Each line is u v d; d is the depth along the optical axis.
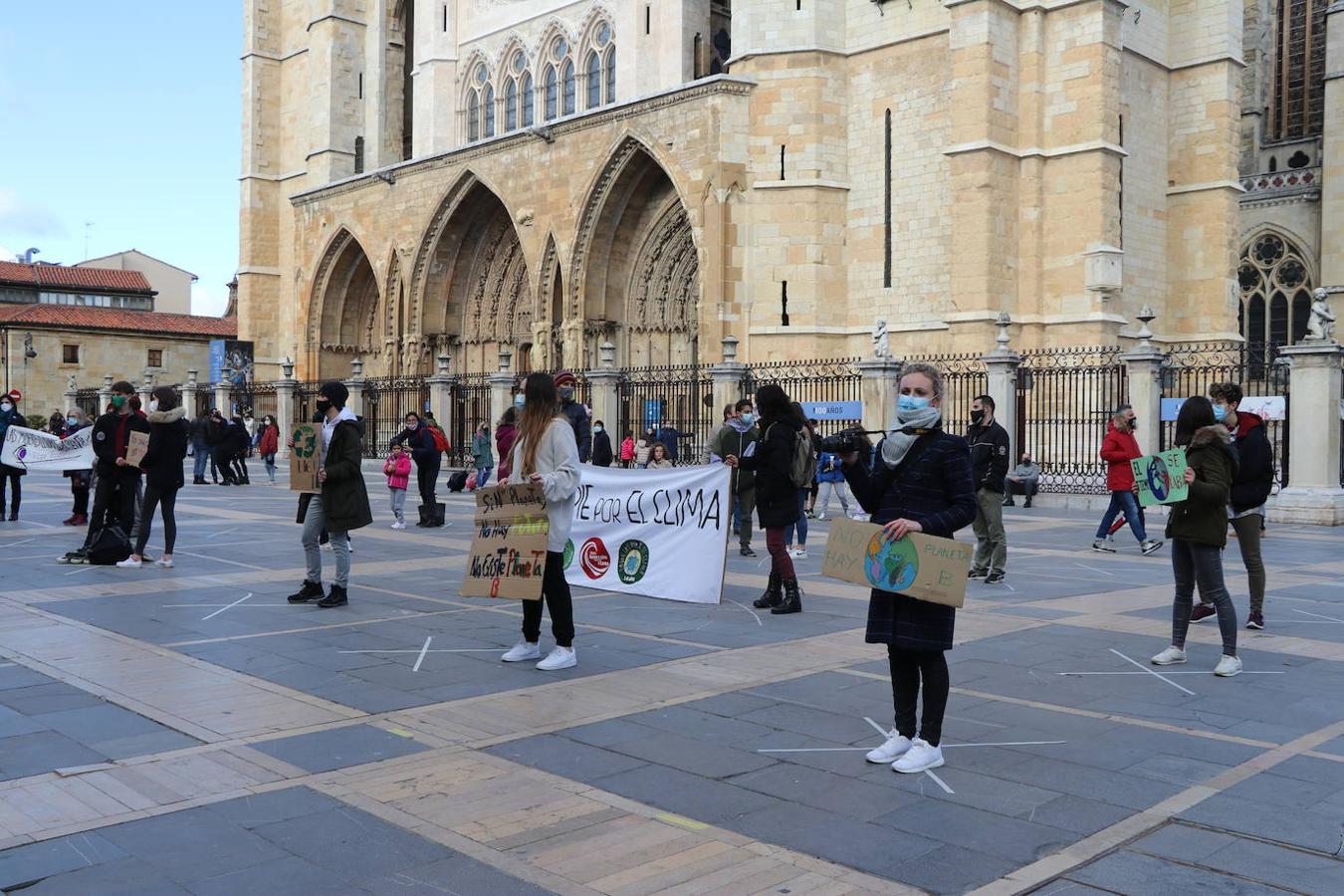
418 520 20.39
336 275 53.53
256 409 54.50
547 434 8.34
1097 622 10.34
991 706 7.30
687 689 7.73
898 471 6.12
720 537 11.28
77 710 7.10
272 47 57.94
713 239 35.16
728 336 32.34
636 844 4.92
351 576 13.16
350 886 4.48
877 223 34.66
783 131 34.97
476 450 29.34
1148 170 34.91
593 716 7.01
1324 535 18.33
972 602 11.53
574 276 40.28
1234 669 8.17
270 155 58.00
